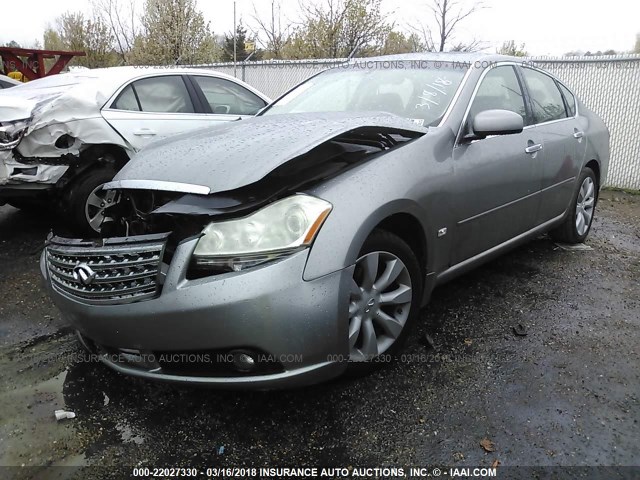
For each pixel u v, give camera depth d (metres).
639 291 3.93
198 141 2.84
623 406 2.58
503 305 3.64
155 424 2.48
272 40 18.38
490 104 3.52
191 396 2.68
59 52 13.14
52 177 4.60
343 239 2.31
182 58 17.06
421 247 2.89
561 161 4.20
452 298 3.74
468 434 2.38
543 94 4.29
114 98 5.03
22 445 2.34
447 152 3.02
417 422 2.46
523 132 3.76
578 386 2.73
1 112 4.31
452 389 2.69
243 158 2.43
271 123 2.95
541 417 2.49
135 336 2.29
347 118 2.84
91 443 2.36
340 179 2.46
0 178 4.37
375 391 2.68
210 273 2.22
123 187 2.54
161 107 5.43
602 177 5.07
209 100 5.89
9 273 4.32
